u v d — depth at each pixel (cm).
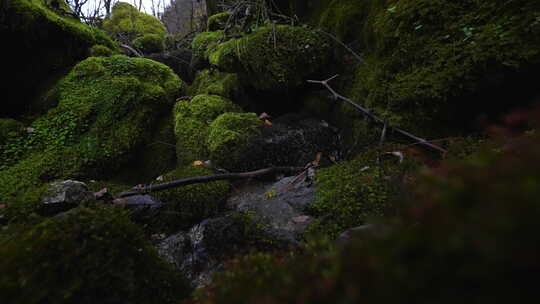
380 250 48
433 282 40
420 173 57
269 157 362
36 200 234
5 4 443
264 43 416
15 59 477
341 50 402
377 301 44
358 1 391
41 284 116
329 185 257
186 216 288
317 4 503
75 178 368
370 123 321
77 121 422
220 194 315
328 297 53
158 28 1402
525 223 33
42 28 497
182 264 222
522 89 202
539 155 43
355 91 356
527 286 34
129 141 424
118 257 138
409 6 272
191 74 782
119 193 311
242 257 105
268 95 484
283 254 109
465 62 217
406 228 52
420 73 254
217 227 235
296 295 60
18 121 439
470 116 233
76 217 142
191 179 301
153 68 556
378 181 222
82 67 503
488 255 34
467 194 43
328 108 419
